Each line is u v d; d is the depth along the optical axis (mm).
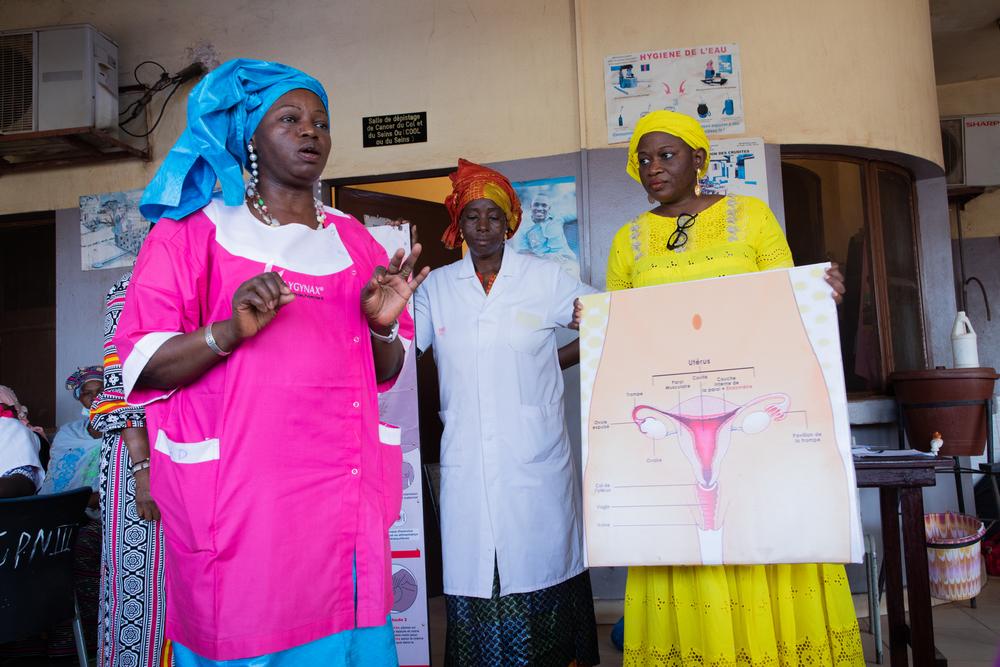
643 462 1907
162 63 4363
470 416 2477
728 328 1910
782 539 1786
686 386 1910
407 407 2701
